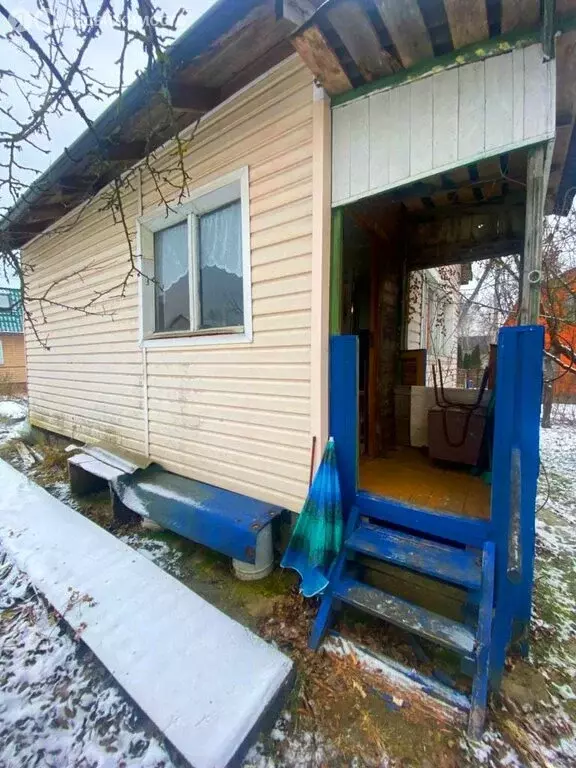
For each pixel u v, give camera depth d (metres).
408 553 2.08
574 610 2.48
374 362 3.54
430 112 1.97
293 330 2.65
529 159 1.76
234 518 2.66
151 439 4.02
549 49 1.59
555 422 8.98
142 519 3.74
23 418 9.78
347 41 1.79
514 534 1.60
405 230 4.19
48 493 4.27
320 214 2.37
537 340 1.76
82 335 5.10
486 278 9.64
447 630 1.80
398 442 4.10
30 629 2.29
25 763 1.54
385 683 1.86
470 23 1.65
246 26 2.20
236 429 3.12
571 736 1.62
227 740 1.52
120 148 3.40
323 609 2.17
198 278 3.46
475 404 3.13
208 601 2.54
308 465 2.63
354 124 2.23
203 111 2.93
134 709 1.75
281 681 1.78
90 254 4.74
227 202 3.15
